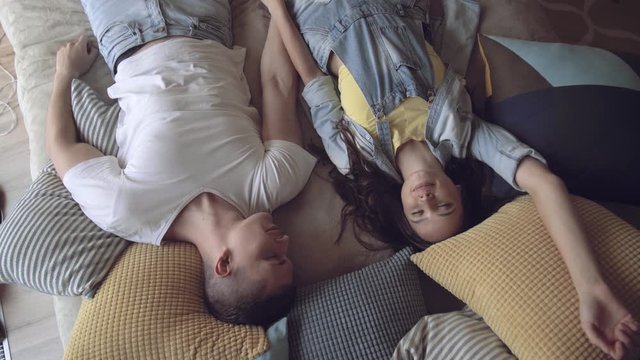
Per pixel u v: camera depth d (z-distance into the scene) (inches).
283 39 56.6
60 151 51.2
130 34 55.2
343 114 53.7
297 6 57.9
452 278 44.0
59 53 57.8
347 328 44.5
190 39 55.9
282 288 45.8
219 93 53.6
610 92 46.0
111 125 53.5
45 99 57.9
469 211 49.8
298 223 52.6
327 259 51.2
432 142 50.7
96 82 58.5
